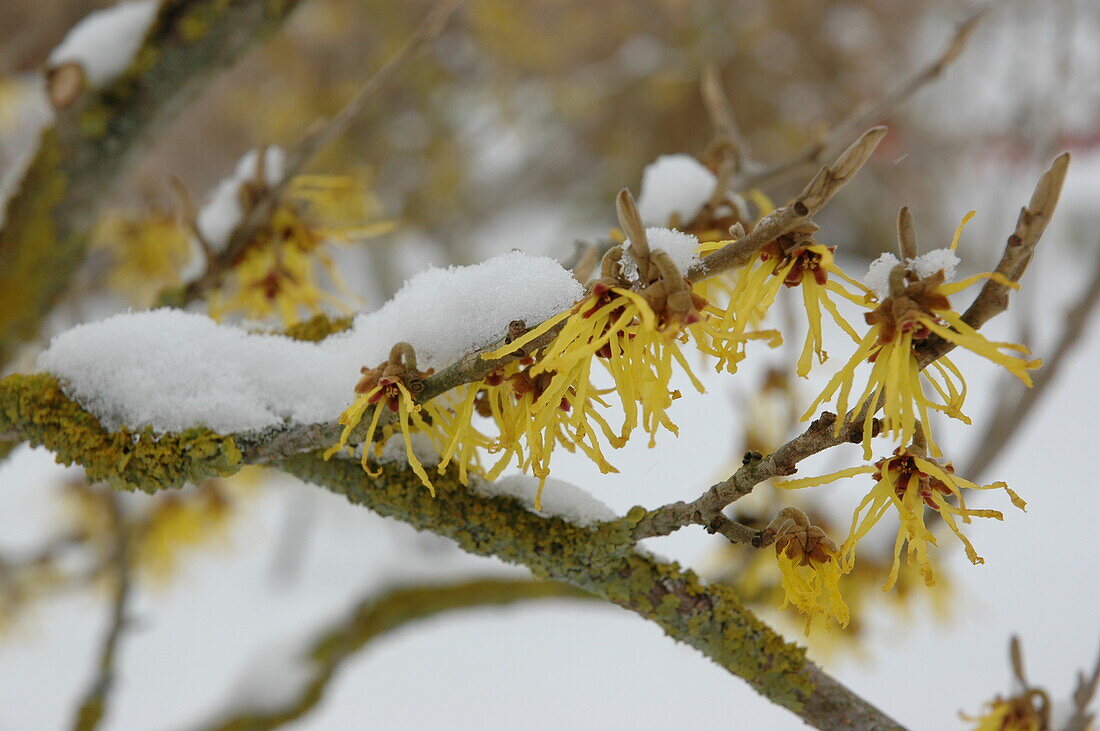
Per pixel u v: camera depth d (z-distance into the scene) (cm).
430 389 36
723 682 160
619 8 280
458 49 260
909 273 34
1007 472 235
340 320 43
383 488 39
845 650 68
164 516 91
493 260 38
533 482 40
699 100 290
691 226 46
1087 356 312
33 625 110
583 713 152
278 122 225
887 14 295
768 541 36
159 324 40
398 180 249
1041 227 33
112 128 60
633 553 39
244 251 49
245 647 167
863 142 33
